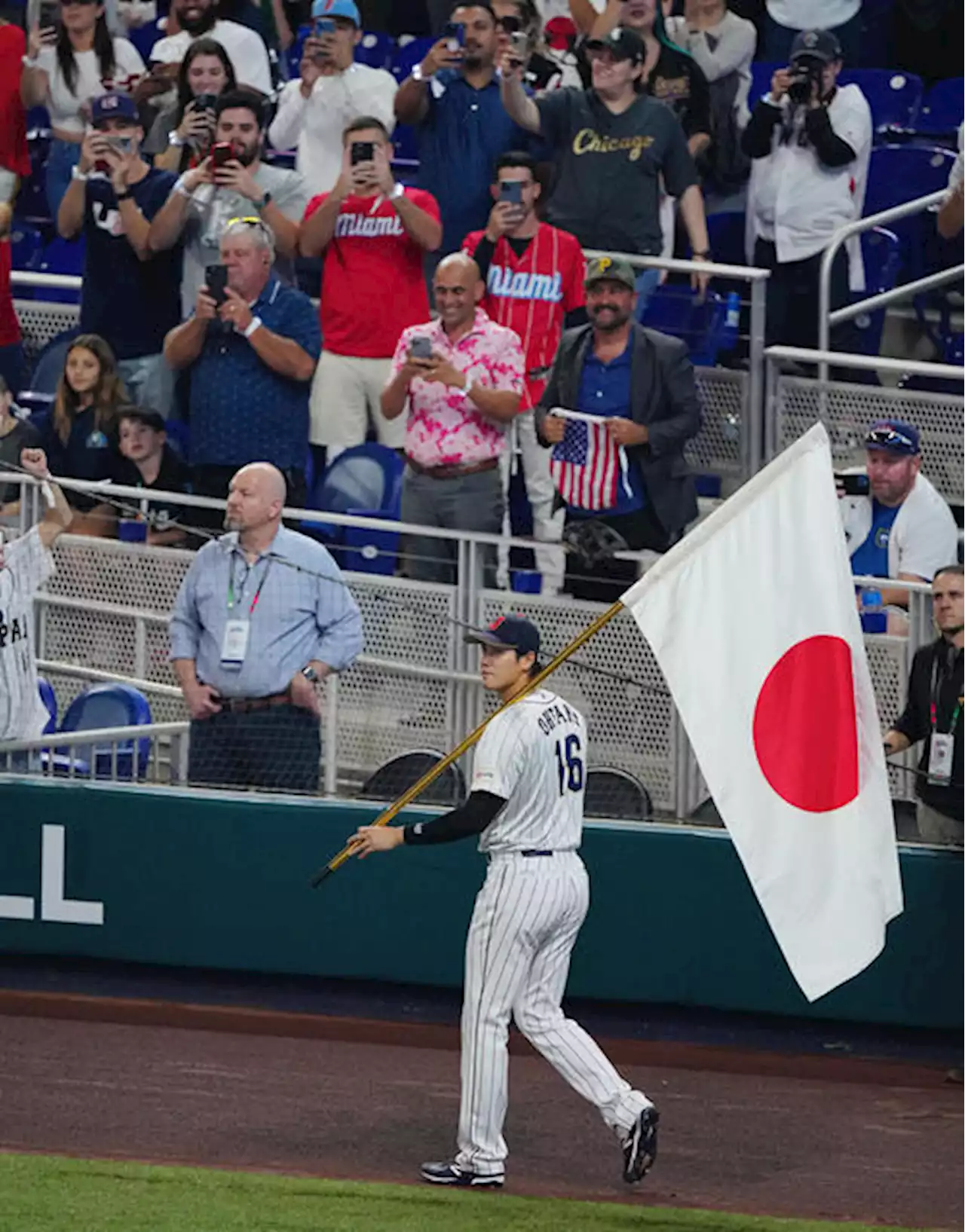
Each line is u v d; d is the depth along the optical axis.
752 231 43.94
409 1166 25.94
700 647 24.38
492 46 42.47
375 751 33.91
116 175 41.16
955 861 30.53
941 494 40.91
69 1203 23.80
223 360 39.41
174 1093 28.86
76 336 43.06
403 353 38.53
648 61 44.28
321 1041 31.92
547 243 40.47
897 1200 25.03
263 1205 23.92
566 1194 25.00
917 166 46.16
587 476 38.75
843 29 47.50
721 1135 27.69
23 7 50.22
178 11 46.69
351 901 32.25
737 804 24.08
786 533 24.45
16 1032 31.81
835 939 23.81
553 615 33.78
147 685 35.31
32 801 33.09
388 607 34.28
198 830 32.66
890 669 33.22
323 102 44.22
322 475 41.50
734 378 41.09
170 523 33.75
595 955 31.61
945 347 44.34
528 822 25.17
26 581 32.91
